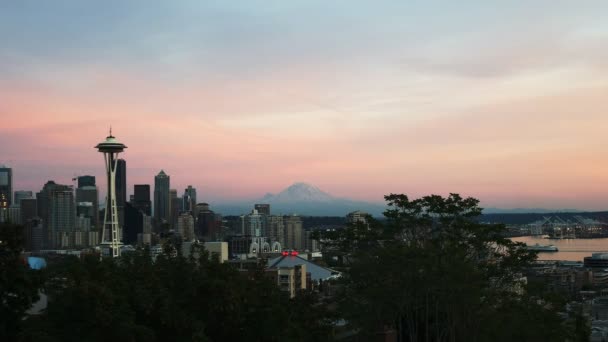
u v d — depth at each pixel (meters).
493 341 79.25
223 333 54.22
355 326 75.19
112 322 46.41
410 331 79.75
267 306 55.59
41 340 43.88
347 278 78.12
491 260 85.69
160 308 50.53
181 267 56.44
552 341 81.06
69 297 46.78
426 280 73.50
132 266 58.47
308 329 61.41
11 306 45.81
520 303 79.88
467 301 76.75
